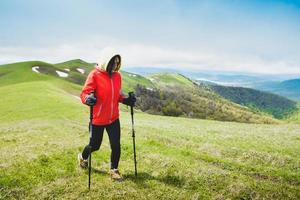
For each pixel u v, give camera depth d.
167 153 16.41
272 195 10.81
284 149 20.36
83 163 12.39
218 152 18.62
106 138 21.17
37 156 13.43
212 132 29.45
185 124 39.66
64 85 99.19
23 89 78.12
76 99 73.00
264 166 15.92
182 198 10.19
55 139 19.72
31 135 21.55
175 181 11.71
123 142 18.53
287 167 15.77
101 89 10.89
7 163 12.47
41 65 159.12
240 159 17.34
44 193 10.09
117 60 11.00
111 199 9.94
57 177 11.54
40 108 55.16
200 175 12.12
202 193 10.77
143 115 53.56
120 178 11.41
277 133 29.53
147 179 11.63
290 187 11.82
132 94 11.84
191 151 17.84
